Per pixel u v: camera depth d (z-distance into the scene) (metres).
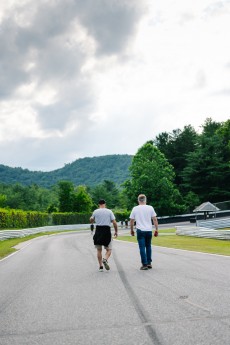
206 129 95.50
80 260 13.95
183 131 90.06
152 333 4.54
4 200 114.81
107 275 9.66
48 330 4.95
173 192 66.38
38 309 6.20
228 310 5.46
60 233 49.81
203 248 17.38
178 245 19.88
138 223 10.61
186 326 4.76
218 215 58.12
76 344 4.30
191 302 6.07
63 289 7.95
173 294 6.80
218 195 78.31
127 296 6.86
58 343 4.37
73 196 105.12
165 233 35.78
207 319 5.04
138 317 5.34
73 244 24.39
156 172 66.00
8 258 16.33
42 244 25.73
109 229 10.60
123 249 18.52
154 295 6.80
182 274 9.12
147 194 65.19
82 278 9.37
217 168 77.06
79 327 5.01
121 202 137.12
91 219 10.68
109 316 5.50
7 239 32.38
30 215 50.75
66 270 11.12
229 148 81.06
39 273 10.74
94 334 4.65
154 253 15.18
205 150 79.50
